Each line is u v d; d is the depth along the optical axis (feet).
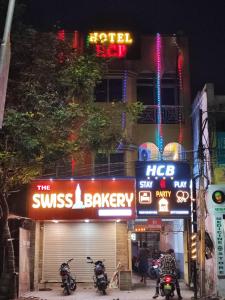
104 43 72.23
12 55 49.98
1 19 46.03
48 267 65.16
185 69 74.13
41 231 66.03
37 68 50.39
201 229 52.95
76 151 50.75
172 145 71.36
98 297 54.90
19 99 49.55
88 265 65.36
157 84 73.36
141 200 63.10
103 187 64.39
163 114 72.23
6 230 52.11
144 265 69.97
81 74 49.75
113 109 55.16
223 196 56.65
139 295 56.65
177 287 51.83
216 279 54.85
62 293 58.85
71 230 66.18
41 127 45.44
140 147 70.59
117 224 66.33
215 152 58.85
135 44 73.72
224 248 55.36
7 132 46.57
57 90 50.52
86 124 49.67
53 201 64.03
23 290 58.34
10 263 52.16
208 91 60.70
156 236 93.20
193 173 67.92
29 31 50.08
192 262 58.70
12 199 66.03
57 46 51.67
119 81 72.54
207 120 59.47
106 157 69.46
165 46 75.10
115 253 65.51
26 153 44.68
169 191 63.26
